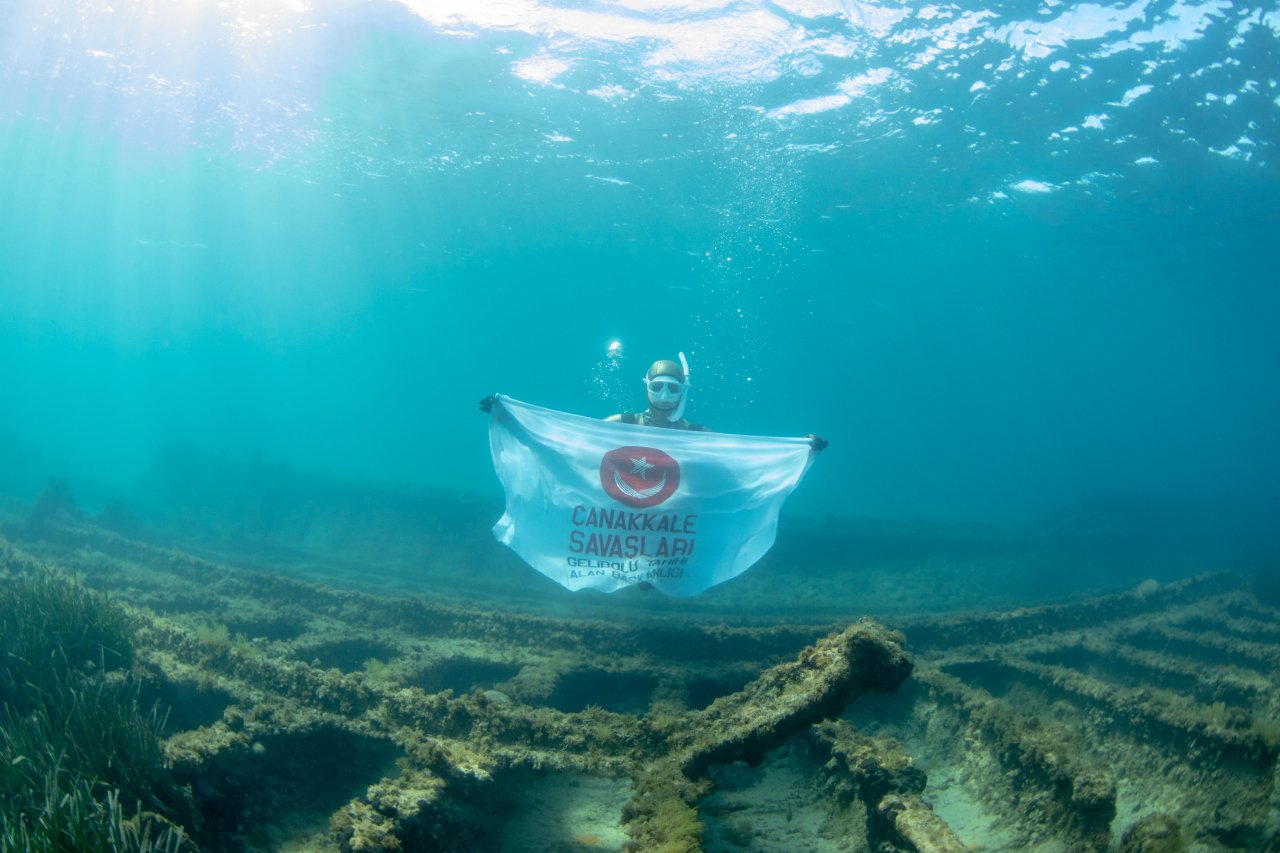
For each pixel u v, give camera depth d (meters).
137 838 3.33
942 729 6.74
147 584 9.05
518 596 14.01
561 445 5.30
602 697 7.45
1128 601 11.23
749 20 13.80
